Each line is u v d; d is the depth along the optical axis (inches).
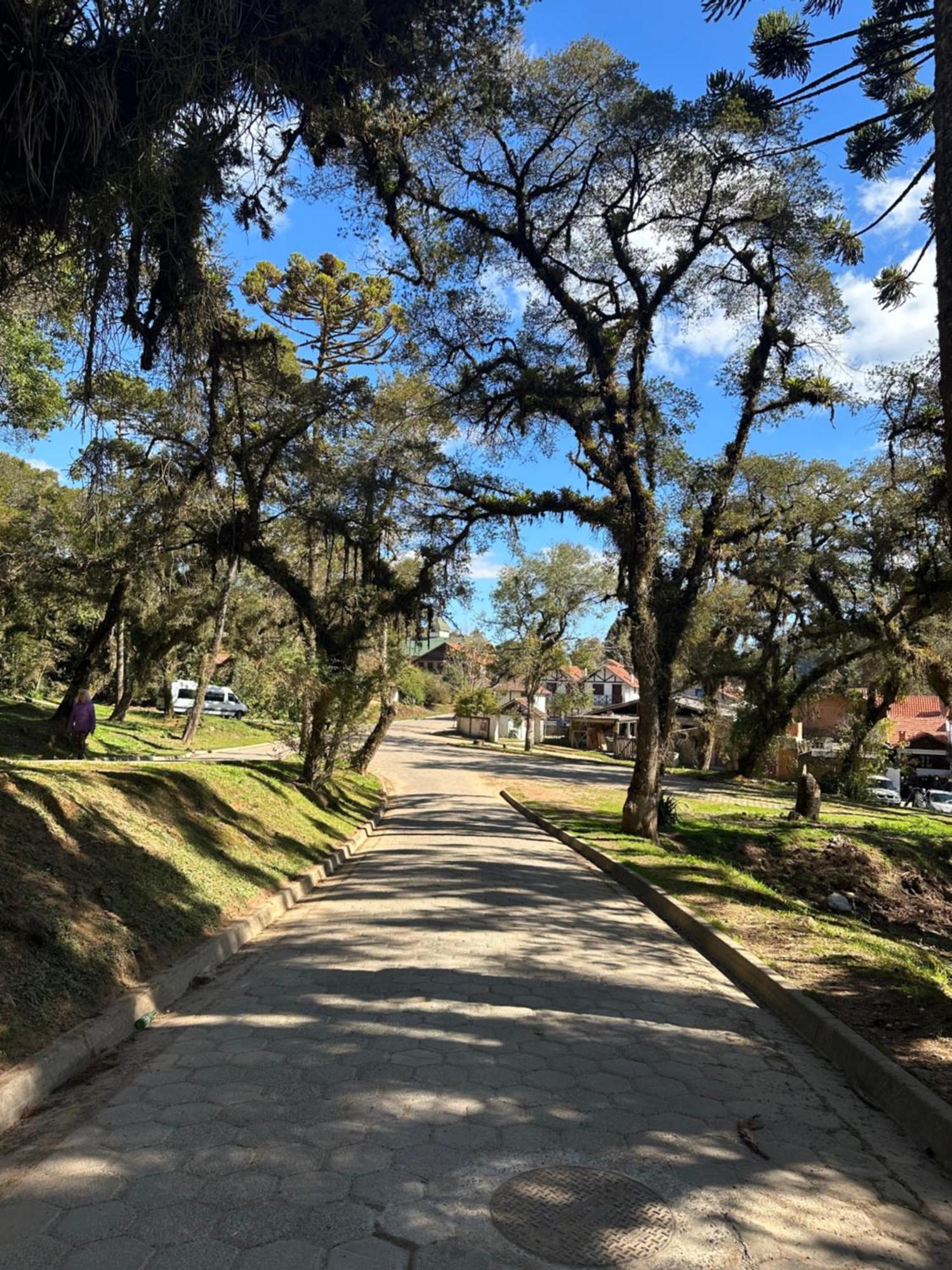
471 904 390.3
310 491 684.1
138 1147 148.9
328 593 704.4
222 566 1069.8
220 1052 198.1
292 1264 115.3
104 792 352.2
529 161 585.3
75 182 252.2
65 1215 126.3
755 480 1125.1
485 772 1423.5
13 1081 162.6
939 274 215.8
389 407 682.2
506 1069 191.6
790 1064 208.2
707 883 447.8
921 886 693.3
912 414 605.9
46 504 1029.2
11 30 221.3
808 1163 154.2
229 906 334.3
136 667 1448.1
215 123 282.5
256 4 266.1
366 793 898.7
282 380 617.6
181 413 403.2
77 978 213.6
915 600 1094.4
